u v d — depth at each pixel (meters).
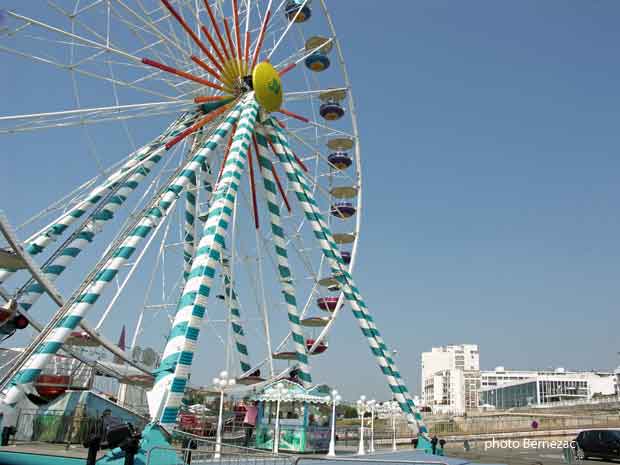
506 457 29.00
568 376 122.12
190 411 32.66
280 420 26.44
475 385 153.00
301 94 32.62
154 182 25.88
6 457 15.76
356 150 36.22
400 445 38.91
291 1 33.97
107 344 25.17
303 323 34.00
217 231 21.00
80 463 14.92
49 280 19.94
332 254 29.52
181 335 18.56
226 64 28.09
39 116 20.80
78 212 23.58
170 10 25.39
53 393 25.27
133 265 25.62
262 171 30.25
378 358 28.77
